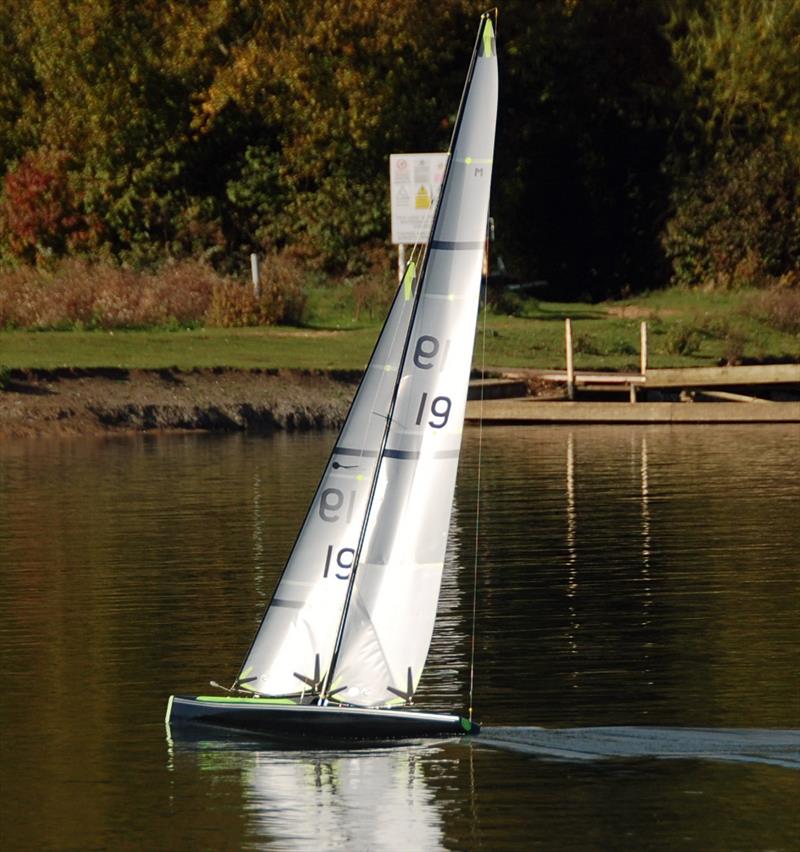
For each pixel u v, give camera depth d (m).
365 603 38.56
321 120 167.12
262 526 71.25
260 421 113.50
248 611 54.44
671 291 175.62
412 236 135.88
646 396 126.56
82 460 97.38
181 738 40.03
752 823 33.34
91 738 40.31
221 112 170.25
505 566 62.03
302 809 34.72
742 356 134.25
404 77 169.38
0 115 173.75
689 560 62.28
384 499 38.22
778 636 49.47
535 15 179.38
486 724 40.66
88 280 139.88
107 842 33.25
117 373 116.50
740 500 77.69
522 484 85.19
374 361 38.41
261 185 170.50
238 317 137.50
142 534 70.00
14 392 112.81
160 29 169.50
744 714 41.09
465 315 37.53
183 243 167.62
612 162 182.25
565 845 32.41
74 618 54.06
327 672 39.19
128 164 167.75
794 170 176.88
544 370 125.88
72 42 167.25
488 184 37.41
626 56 185.38
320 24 165.75
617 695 43.22
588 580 58.84
